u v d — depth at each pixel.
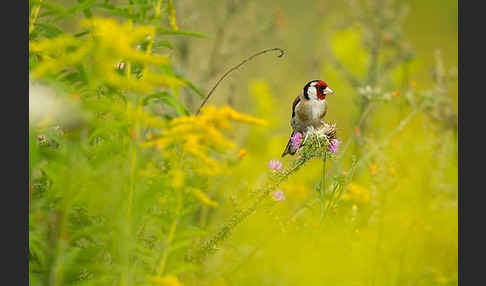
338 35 18.95
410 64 17.50
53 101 6.09
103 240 6.88
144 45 7.38
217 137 6.20
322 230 8.94
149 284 6.36
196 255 7.93
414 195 11.77
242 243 9.50
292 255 8.96
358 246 9.35
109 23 5.70
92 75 5.98
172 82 5.95
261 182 9.54
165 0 7.64
